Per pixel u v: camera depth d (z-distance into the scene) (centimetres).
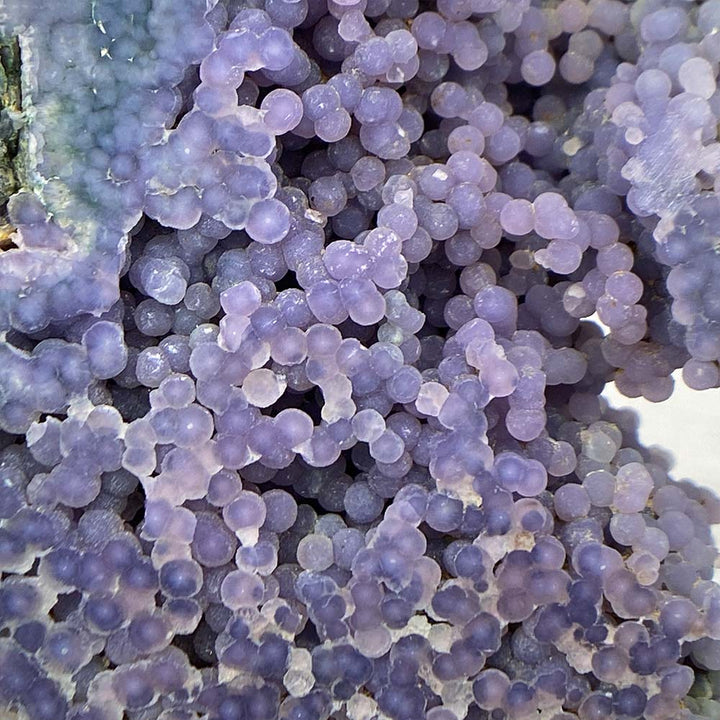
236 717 12
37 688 12
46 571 12
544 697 13
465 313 14
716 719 14
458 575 13
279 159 14
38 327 12
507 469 13
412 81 15
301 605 13
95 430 12
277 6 13
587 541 13
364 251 13
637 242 14
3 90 13
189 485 12
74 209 13
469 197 14
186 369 13
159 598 13
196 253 13
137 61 13
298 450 13
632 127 14
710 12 14
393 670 13
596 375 15
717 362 14
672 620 13
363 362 13
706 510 15
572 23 15
